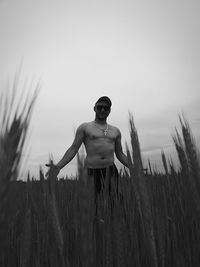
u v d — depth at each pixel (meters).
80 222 0.80
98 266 1.12
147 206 0.98
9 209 0.55
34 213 1.43
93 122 3.80
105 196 1.33
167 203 1.38
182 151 0.94
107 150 3.66
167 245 1.26
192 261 1.20
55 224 1.04
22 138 0.57
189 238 1.22
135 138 0.97
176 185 1.33
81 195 0.80
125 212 1.34
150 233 0.99
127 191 1.44
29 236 1.10
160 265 1.02
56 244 1.04
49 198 1.05
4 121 0.57
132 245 1.21
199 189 0.92
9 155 0.55
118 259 1.04
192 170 0.93
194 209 0.94
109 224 1.09
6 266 1.27
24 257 1.08
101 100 3.73
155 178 1.44
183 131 0.94
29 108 0.59
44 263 1.36
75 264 1.14
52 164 1.05
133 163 0.97
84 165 0.80
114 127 3.95
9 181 0.54
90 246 0.80
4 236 0.55
